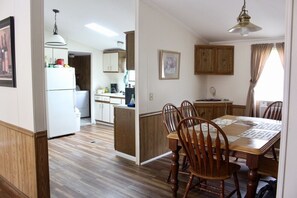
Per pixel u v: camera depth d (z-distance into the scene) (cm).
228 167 229
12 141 286
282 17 363
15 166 286
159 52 398
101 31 562
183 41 452
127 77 683
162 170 352
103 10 439
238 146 221
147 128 384
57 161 385
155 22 384
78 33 587
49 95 516
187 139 237
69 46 639
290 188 123
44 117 251
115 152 426
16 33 257
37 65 241
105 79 738
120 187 296
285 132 123
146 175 333
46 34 586
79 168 356
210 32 474
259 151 212
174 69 432
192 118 227
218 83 534
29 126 251
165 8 384
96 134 570
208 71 495
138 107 367
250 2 329
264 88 472
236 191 254
